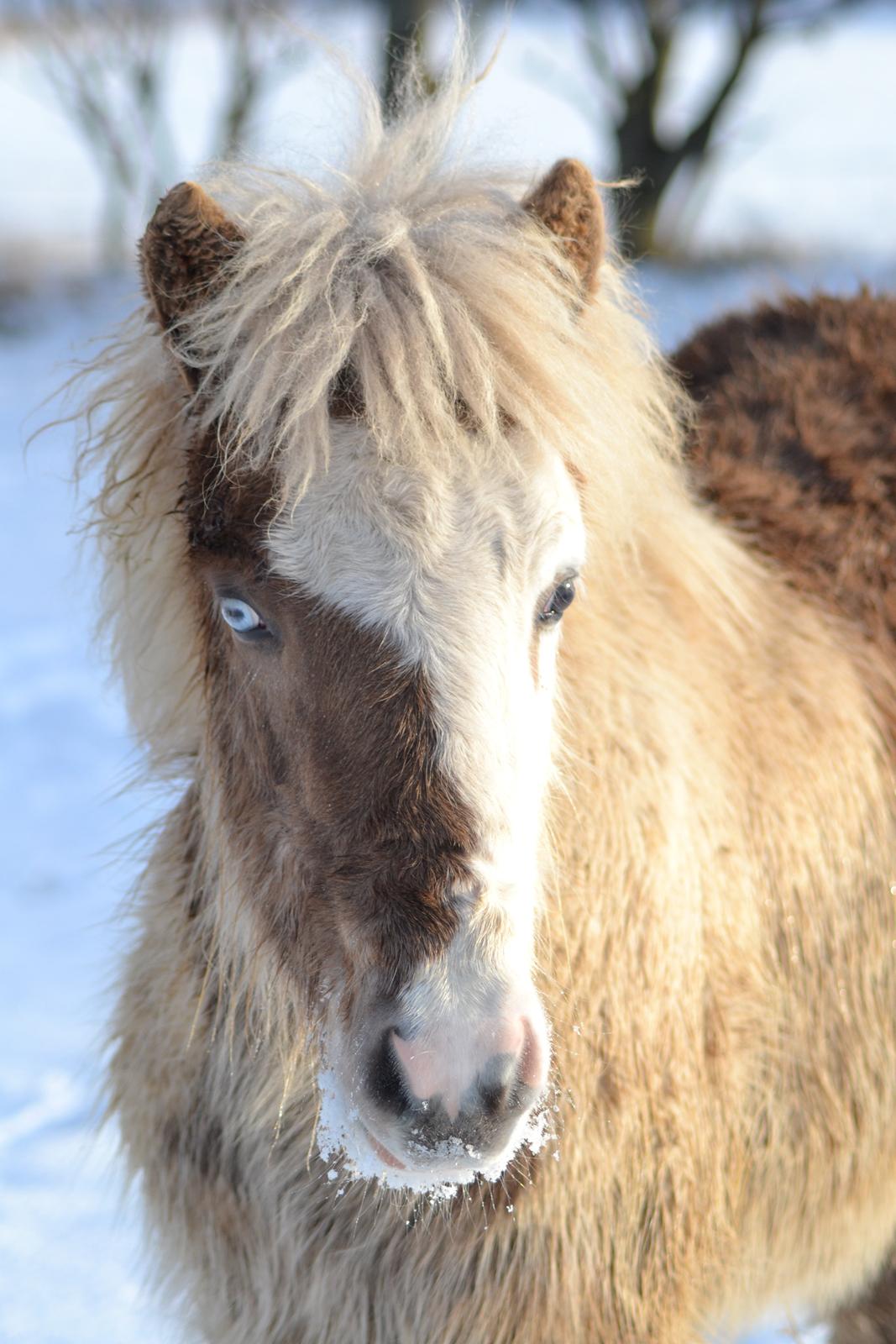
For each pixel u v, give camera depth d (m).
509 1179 3.74
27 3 29.95
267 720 3.44
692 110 28.95
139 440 3.98
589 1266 3.88
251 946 3.80
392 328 3.24
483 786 3.11
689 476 4.79
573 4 30.17
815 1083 4.45
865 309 5.70
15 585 14.41
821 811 4.45
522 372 3.35
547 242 3.67
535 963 3.66
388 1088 3.08
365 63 4.75
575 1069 3.77
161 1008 4.16
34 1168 6.43
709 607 4.40
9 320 24.59
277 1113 3.94
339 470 3.21
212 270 3.48
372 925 3.12
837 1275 4.89
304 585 3.21
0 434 18.94
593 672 4.00
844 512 4.98
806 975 4.41
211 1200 4.13
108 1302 5.57
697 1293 4.22
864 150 44.62
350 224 3.53
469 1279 3.84
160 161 29.84
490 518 3.21
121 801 10.07
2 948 8.24
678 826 4.04
